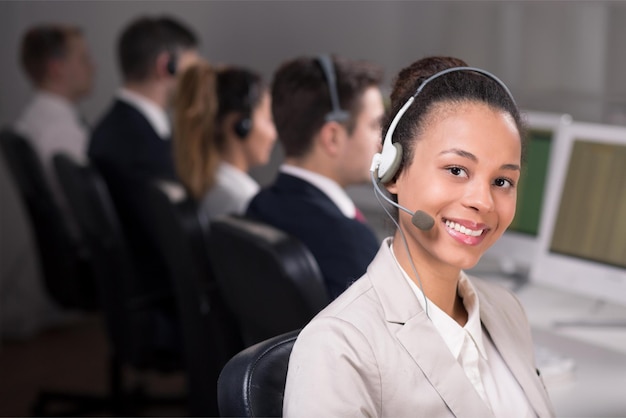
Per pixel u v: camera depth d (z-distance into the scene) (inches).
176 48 172.1
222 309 106.0
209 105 129.0
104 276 148.9
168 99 173.2
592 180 120.0
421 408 57.1
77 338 228.2
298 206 98.6
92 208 144.8
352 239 97.1
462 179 57.9
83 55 209.5
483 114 57.9
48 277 168.4
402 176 59.9
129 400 176.4
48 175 199.8
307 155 101.7
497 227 58.9
